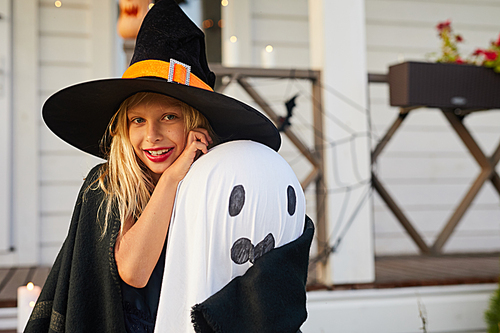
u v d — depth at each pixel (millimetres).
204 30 4012
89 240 1036
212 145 1168
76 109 1123
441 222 4328
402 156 4266
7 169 3432
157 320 938
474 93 2887
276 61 4031
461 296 2688
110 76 3648
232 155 1004
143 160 1087
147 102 1040
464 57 4398
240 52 3926
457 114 3262
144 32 1066
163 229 994
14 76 3475
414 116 4305
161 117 1057
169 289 944
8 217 3436
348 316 2549
